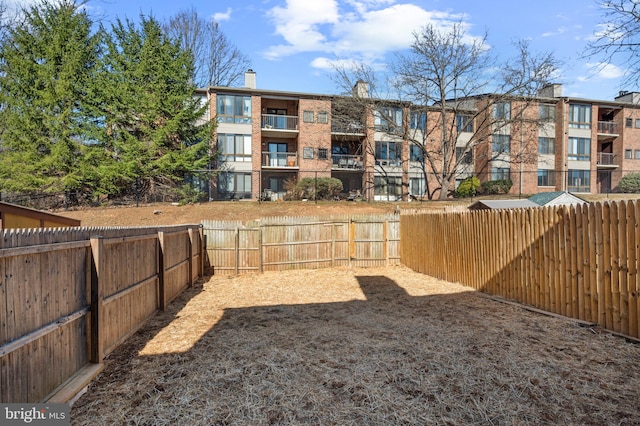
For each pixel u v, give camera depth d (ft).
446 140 87.35
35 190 61.72
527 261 21.09
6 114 61.77
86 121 64.59
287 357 13.42
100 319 12.33
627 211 14.96
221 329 17.07
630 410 9.31
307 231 37.70
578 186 101.40
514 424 8.93
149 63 67.41
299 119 89.25
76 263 11.39
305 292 26.21
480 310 20.06
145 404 10.07
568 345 14.01
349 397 10.43
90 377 11.23
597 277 16.34
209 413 9.64
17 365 8.48
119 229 15.23
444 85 81.87
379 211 62.39
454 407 9.77
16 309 8.47
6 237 8.07
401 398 10.30
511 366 12.13
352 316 19.17
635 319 14.56
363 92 84.07
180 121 68.28
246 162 85.66
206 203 68.59
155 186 69.46
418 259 35.53
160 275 20.40
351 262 39.04
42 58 64.90
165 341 15.35
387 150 94.99
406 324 17.40
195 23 112.37
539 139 99.71
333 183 80.79
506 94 78.74
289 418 9.41
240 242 35.60
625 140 105.91
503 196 86.43
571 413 9.29
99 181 63.77
